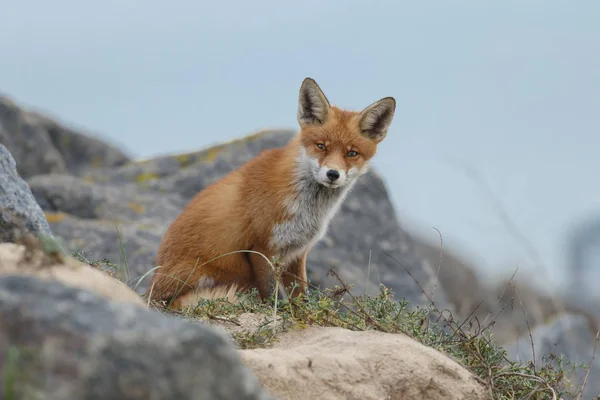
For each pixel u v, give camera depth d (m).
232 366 5.35
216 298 11.91
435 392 9.24
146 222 24.23
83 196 24.19
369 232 24.05
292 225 14.56
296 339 9.78
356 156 15.39
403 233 24.89
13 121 27.77
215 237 14.46
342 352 9.12
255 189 14.55
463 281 27.20
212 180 26.59
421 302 22.27
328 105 15.41
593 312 20.97
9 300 5.46
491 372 10.11
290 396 8.30
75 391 4.86
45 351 5.04
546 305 21.64
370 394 8.74
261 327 9.95
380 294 10.82
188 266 14.41
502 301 23.98
